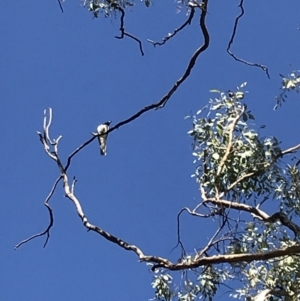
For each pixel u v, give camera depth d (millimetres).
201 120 8320
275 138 8055
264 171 7992
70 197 7711
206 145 8234
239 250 7844
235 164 7965
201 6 7328
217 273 8445
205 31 7328
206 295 8430
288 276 8742
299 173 8156
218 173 7812
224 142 8195
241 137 8102
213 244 7328
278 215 7637
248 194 7996
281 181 8133
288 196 8125
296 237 8141
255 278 8656
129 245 7246
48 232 7738
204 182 8078
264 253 6953
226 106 8320
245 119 8164
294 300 8680
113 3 7879
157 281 8586
